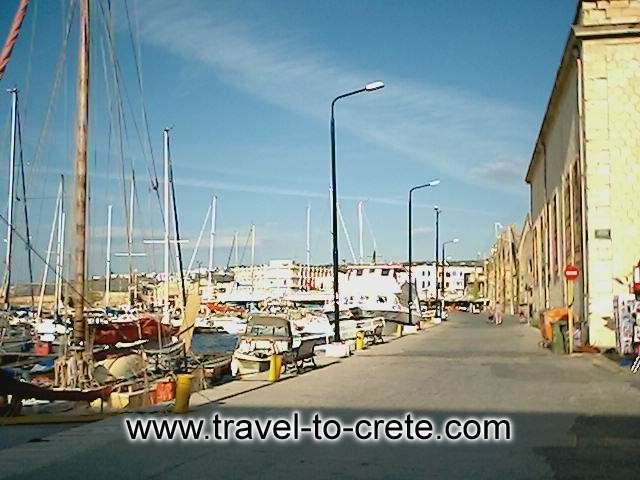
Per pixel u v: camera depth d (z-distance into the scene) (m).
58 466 10.21
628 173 30.91
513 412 14.49
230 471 9.78
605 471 9.52
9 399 15.86
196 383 20.19
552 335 32.12
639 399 16.41
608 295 30.36
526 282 76.94
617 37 31.39
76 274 20.94
